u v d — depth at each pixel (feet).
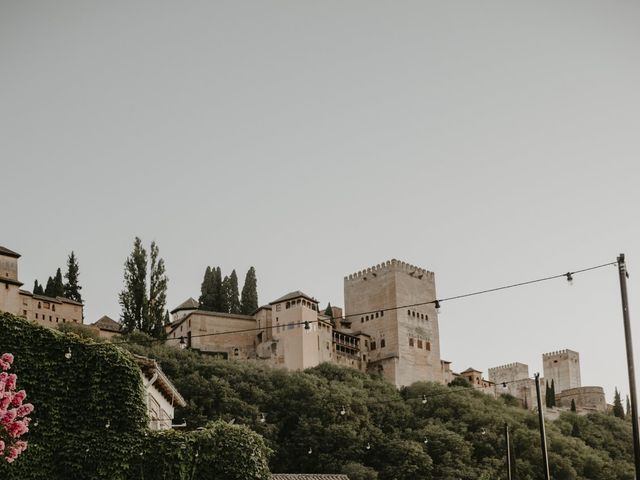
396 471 362.12
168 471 134.51
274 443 369.09
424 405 474.49
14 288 437.58
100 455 131.75
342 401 409.49
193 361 431.84
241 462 140.87
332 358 561.84
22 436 126.21
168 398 182.60
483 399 517.96
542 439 162.40
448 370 639.35
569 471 395.34
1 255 440.86
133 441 134.82
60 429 130.62
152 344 458.50
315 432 383.45
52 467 128.36
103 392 134.92
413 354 604.90
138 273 506.89
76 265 569.23
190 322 536.42
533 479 378.32
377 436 391.86
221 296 619.67
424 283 634.43
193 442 138.41
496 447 410.72
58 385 131.85
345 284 646.33
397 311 601.21
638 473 113.70
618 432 547.08
